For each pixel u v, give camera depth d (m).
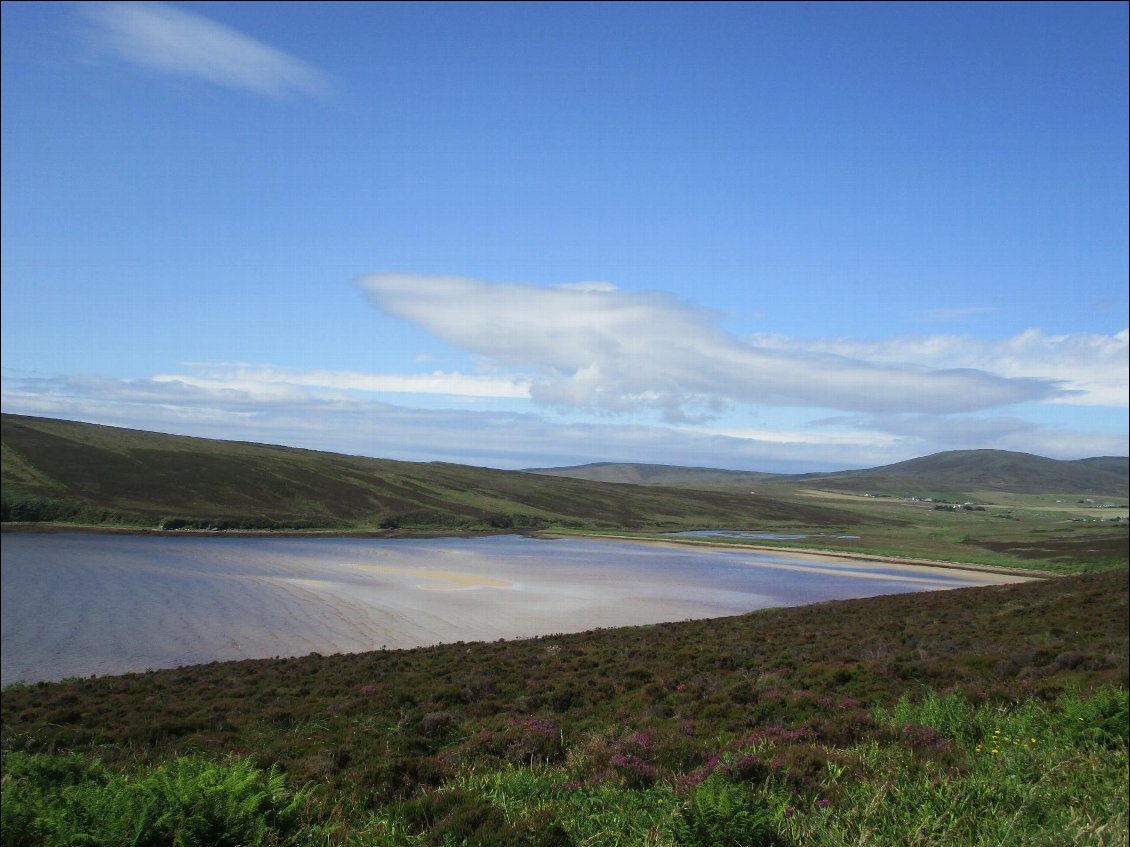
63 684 22.59
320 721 16.42
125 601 40.62
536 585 55.44
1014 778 7.26
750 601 52.34
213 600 42.34
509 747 12.34
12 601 38.72
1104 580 47.66
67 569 51.28
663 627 34.12
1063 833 5.93
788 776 7.90
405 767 9.96
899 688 16.22
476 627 38.38
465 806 7.09
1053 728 9.98
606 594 52.28
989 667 17.98
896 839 5.97
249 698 19.80
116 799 6.18
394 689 19.77
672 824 6.16
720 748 10.44
